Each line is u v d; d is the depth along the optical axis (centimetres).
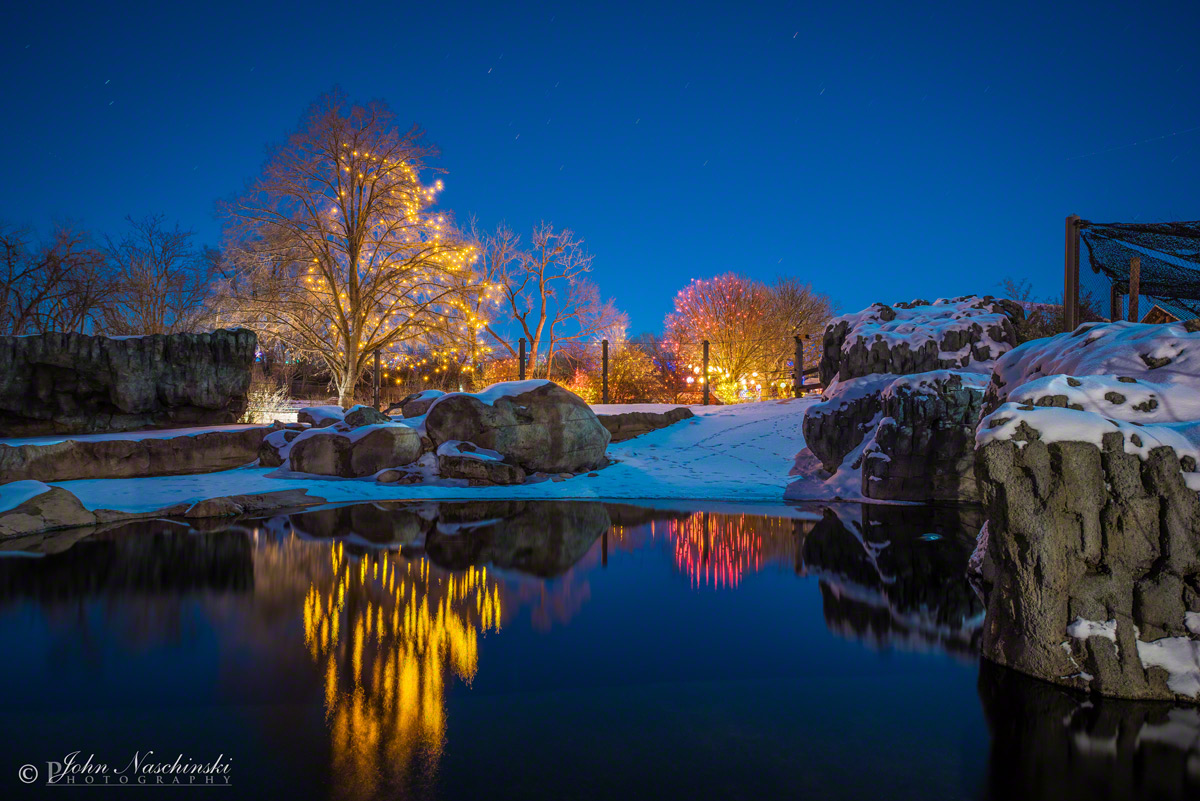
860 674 404
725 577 651
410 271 2581
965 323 1482
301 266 2545
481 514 1030
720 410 2034
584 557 738
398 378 3192
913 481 1183
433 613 525
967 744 315
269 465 1444
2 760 297
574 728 329
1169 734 325
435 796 267
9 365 1434
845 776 285
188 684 383
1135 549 378
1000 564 419
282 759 297
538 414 1434
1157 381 455
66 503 917
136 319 3019
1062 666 387
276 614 519
